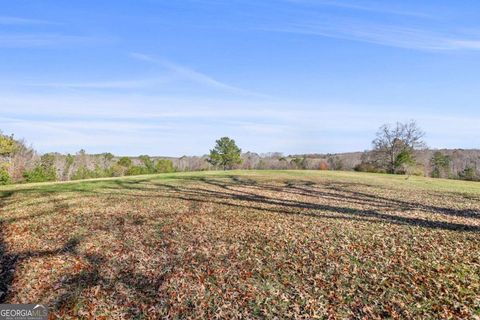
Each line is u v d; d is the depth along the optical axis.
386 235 9.90
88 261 7.73
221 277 6.91
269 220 11.77
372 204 15.66
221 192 18.69
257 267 7.41
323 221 11.69
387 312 5.52
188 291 6.32
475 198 18.52
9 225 10.80
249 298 6.05
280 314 5.53
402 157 46.41
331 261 7.75
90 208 13.53
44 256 8.02
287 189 20.66
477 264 7.50
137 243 9.05
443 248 8.64
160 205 14.38
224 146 53.41
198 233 10.04
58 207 13.67
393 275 6.95
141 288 6.44
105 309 5.71
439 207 15.20
